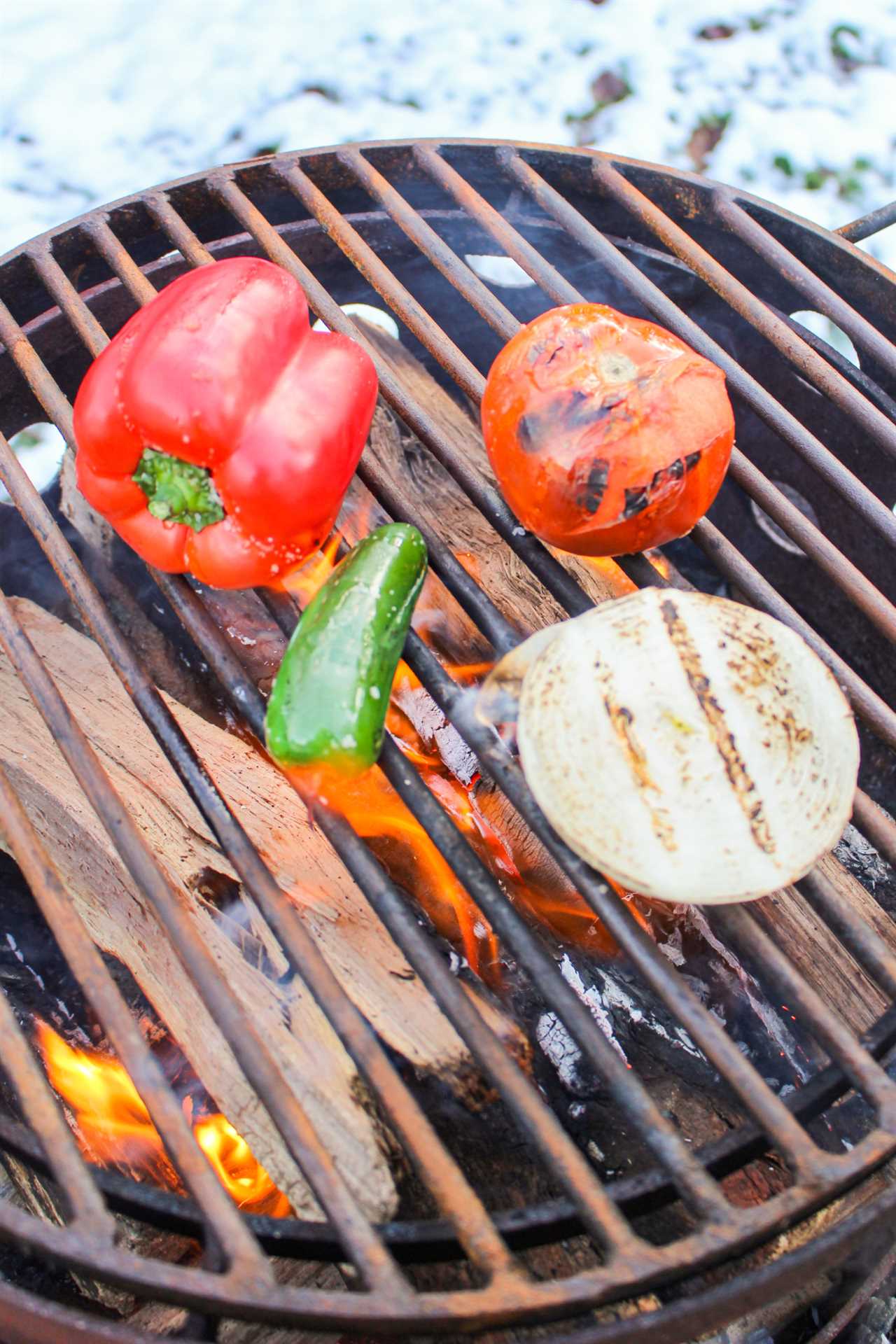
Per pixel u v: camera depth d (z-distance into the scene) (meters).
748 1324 0.57
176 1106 0.49
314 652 0.53
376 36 1.09
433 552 0.58
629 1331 0.47
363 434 0.59
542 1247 0.57
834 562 0.59
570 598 0.58
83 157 1.00
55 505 0.74
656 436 0.55
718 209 0.68
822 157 1.05
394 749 0.54
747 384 0.62
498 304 0.63
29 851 0.52
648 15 1.12
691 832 0.50
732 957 0.63
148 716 0.55
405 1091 0.50
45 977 0.65
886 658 0.74
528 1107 0.50
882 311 0.68
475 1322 0.47
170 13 1.08
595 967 0.62
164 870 0.58
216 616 0.67
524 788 0.54
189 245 0.64
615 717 0.51
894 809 0.72
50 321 0.66
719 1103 0.59
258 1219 0.51
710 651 0.52
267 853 0.59
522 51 1.10
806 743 0.51
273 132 1.03
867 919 0.63
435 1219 0.55
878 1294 0.58
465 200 0.66
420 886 0.61
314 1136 0.49
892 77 1.11
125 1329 0.47
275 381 0.57
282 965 0.57
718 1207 0.48
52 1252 0.47
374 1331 0.47
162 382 0.55
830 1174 0.49
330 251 0.71
